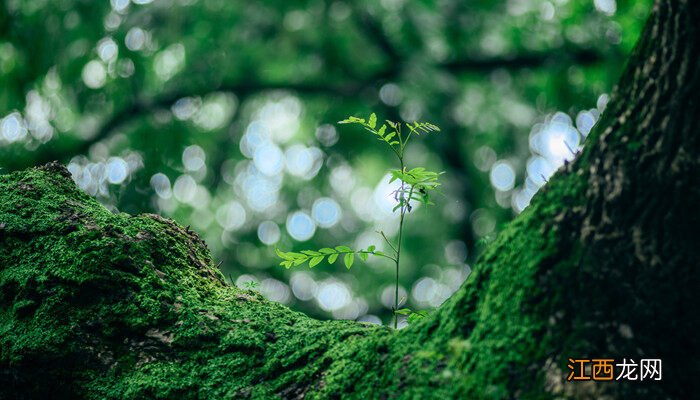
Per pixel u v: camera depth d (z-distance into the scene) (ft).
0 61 33.76
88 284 8.41
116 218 9.35
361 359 7.51
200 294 8.86
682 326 6.22
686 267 6.23
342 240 49.37
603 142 6.70
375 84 44.09
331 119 44.75
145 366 8.00
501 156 43.80
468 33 40.06
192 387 7.79
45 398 8.05
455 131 43.27
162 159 39.01
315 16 41.11
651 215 6.33
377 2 41.11
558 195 6.88
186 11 37.83
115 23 36.17
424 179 8.67
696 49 6.13
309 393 7.47
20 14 33.63
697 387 6.10
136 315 8.30
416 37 41.93
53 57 34.32
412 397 6.82
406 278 47.19
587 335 6.30
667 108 6.30
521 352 6.48
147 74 38.17
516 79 40.98
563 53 36.99
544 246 6.70
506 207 44.42
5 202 9.41
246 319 8.48
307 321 8.57
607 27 35.14
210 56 39.50
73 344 8.13
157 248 9.09
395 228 47.96
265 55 41.52
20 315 8.48
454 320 7.21
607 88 35.83
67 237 8.88
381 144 44.57
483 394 6.47
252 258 47.34
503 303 6.82
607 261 6.42
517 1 38.32
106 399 7.79
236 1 38.58
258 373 7.82
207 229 43.34
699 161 6.19
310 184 47.73
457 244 46.44
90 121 37.73
